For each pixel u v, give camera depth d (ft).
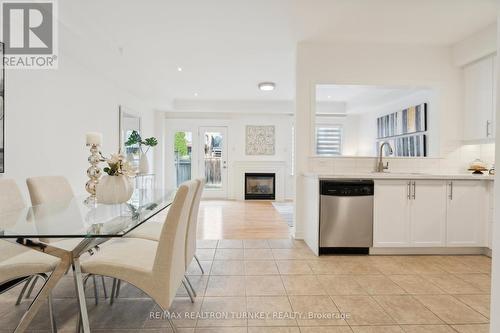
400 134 17.04
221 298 6.59
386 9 8.81
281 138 23.57
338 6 8.65
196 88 18.43
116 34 10.37
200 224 14.26
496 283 3.95
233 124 23.50
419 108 15.10
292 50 12.01
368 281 7.54
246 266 8.58
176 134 23.38
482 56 10.16
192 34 10.46
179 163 23.43
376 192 9.45
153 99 18.31
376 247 9.53
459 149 11.29
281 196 23.34
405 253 9.68
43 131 9.43
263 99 21.70
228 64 13.78
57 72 10.16
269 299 6.55
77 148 11.43
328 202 9.40
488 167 10.99
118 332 5.27
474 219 9.51
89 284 7.36
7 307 6.15
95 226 4.89
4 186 6.15
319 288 7.11
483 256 9.55
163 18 9.27
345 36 10.66
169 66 14.01
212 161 23.66
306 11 8.92
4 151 7.80
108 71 12.94
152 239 6.77
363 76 11.28
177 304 6.31
